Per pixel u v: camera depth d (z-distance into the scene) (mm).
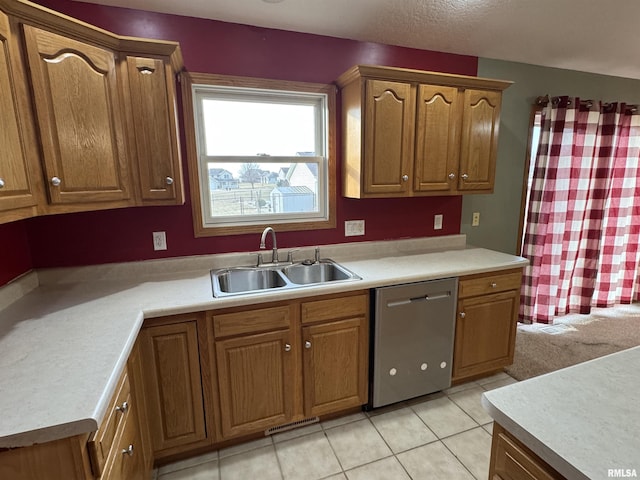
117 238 1976
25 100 1192
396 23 2047
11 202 1111
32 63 1209
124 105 1547
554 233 3102
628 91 3367
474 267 2150
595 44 2410
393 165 2152
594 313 3543
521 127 2939
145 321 1529
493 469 845
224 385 1711
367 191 2131
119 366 1062
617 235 3531
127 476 1166
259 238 2270
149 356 1559
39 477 842
